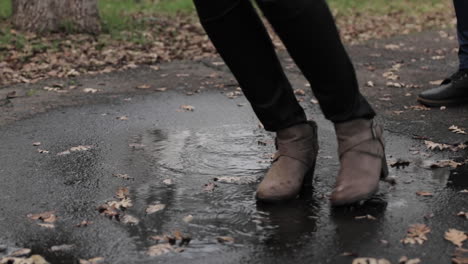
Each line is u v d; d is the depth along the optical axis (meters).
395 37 7.52
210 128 3.46
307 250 1.95
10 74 5.71
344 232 2.06
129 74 5.28
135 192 2.50
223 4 2.09
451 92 3.81
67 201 2.43
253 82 2.22
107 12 9.34
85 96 4.41
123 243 2.04
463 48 3.78
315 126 2.39
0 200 2.45
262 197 2.30
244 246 1.99
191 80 4.94
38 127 3.57
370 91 4.42
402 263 1.85
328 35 2.00
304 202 2.32
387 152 2.94
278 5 1.94
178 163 2.86
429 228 2.09
